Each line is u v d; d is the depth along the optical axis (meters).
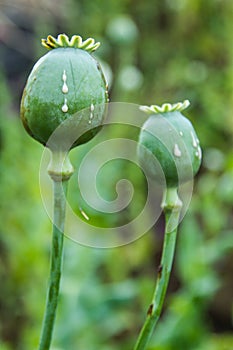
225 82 2.52
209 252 1.58
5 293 1.76
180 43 2.72
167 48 2.72
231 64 2.48
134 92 2.50
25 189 1.76
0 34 2.15
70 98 0.71
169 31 2.73
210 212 1.82
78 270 1.48
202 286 1.54
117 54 2.27
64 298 1.42
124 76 2.26
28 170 1.77
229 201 1.94
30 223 1.69
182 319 1.54
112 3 2.54
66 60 0.71
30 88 0.72
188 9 2.69
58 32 2.39
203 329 1.61
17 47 2.27
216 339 1.69
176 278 2.04
